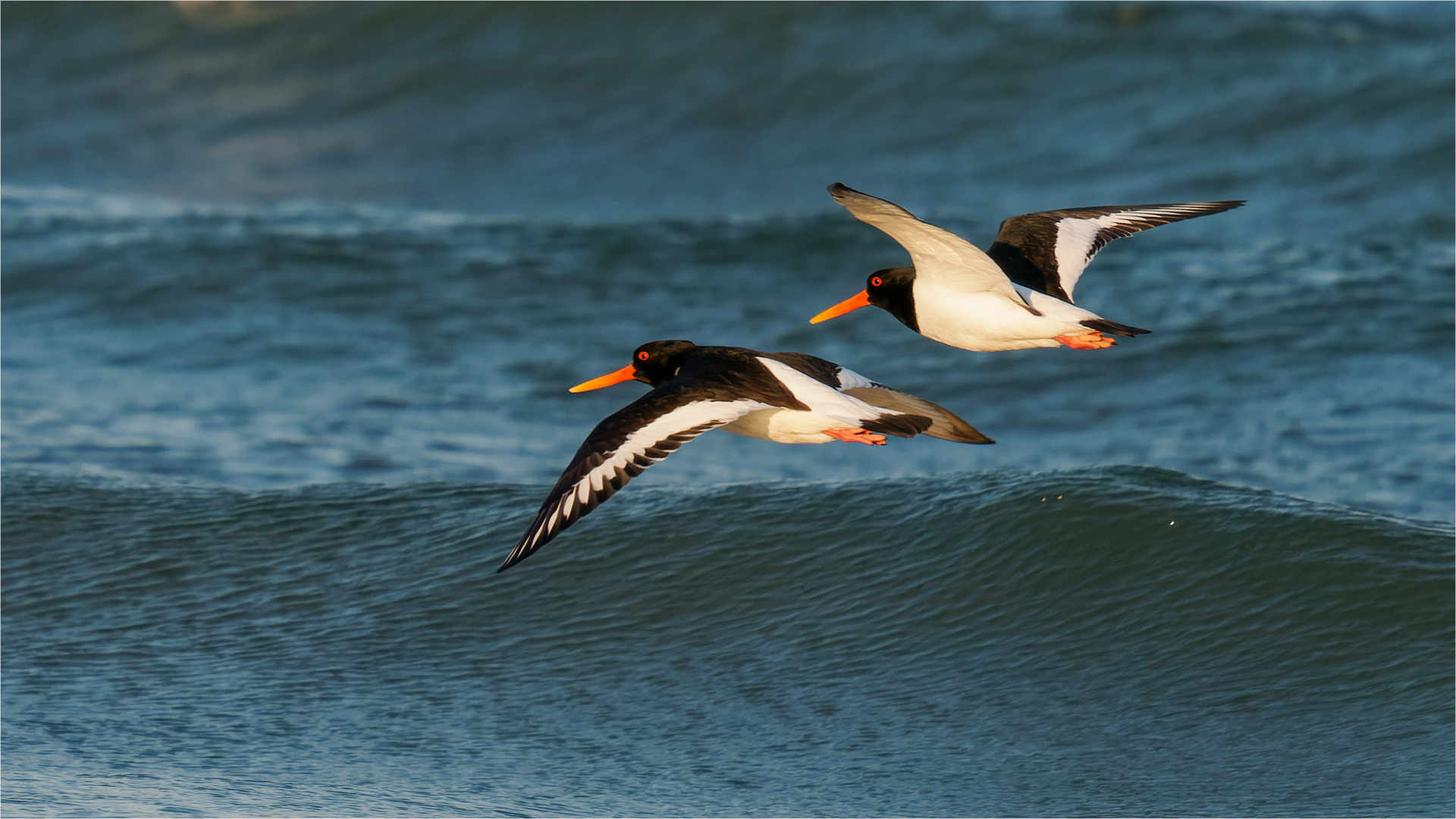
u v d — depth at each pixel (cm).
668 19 3781
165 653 1243
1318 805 922
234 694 1165
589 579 1307
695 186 3219
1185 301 2131
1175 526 1237
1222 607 1145
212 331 2230
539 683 1162
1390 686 1035
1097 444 1705
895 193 3042
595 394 1958
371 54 3938
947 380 1941
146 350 2169
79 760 1048
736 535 1341
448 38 3925
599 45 3784
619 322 2202
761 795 986
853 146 3303
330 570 1362
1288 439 1658
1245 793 944
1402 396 1753
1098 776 979
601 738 1079
